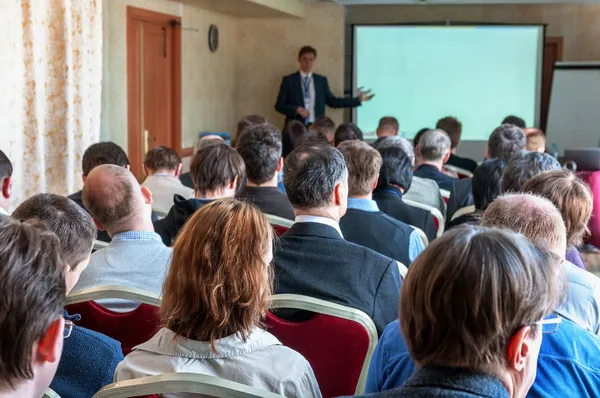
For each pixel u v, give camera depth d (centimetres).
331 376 191
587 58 1011
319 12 956
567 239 217
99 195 225
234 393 137
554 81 973
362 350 188
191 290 147
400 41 980
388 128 651
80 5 510
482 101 984
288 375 147
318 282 205
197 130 870
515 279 95
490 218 176
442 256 98
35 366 95
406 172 355
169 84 793
